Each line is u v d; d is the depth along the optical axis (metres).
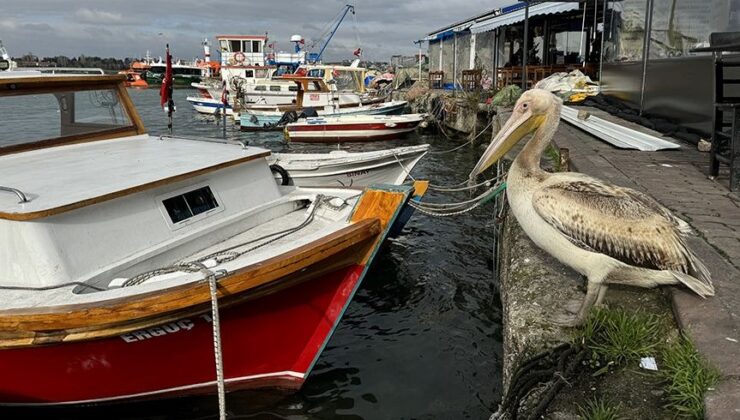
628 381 3.22
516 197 3.83
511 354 3.81
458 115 25.47
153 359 4.81
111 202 5.07
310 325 5.35
